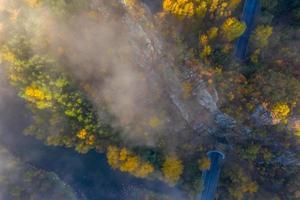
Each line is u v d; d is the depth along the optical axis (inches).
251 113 2137.1
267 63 2118.6
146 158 2300.7
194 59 1980.8
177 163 2295.8
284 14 2180.1
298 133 2118.6
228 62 2062.0
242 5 2171.5
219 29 1959.9
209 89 2070.6
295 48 2118.6
